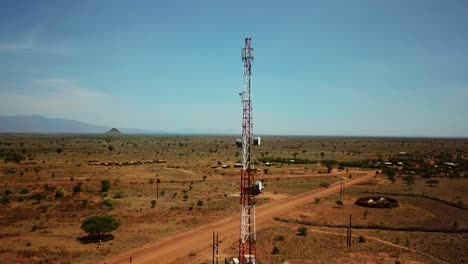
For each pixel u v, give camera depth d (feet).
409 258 165.37
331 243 187.73
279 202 285.84
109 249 175.42
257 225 222.69
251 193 147.74
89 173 402.93
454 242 189.37
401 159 590.14
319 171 466.70
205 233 204.03
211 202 282.15
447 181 386.32
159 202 279.08
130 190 323.16
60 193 278.26
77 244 180.86
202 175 420.77
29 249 170.19
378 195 313.53
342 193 321.73
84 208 252.01
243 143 144.25
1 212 237.66
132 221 226.17
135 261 161.89
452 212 255.70
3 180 347.56
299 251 175.42
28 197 275.39
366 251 175.42
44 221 220.64
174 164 510.99
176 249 178.09
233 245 184.75
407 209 263.29
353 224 223.30
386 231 211.20
